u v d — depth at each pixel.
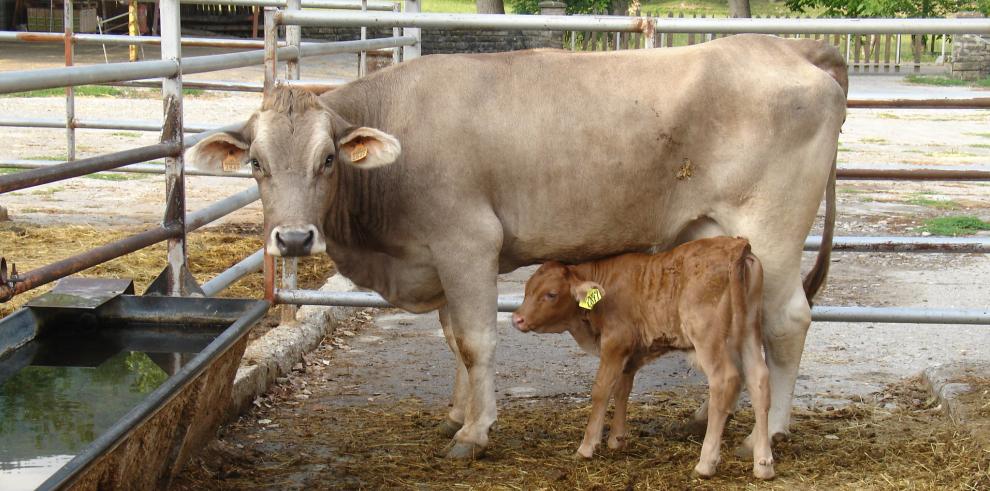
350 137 4.18
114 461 3.38
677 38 27.42
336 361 6.25
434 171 4.46
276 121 4.12
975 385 5.41
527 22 5.16
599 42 27.03
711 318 4.33
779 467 4.54
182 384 3.46
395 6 9.75
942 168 5.73
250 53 6.10
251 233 9.47
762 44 4.74
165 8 5.18
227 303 4.50
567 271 4.62
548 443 4.88
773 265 4.67
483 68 4.61
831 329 7.05
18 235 9.01
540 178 4.57
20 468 3.25
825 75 4.64
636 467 4.55
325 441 4.91
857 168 5.78
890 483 4.36
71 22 9.74
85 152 13.14
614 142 4.55
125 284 4.74
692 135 4.57
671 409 5.41
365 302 5.70
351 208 4.52
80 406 3.80
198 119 16.14
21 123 9.80
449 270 4.51
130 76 4.75
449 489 4.32
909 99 5.64
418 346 6.60
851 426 5.12
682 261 4.42
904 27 5.16
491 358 4.58
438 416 5.29
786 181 4.60
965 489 4.27
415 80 4.59
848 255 9.42
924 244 5.62
